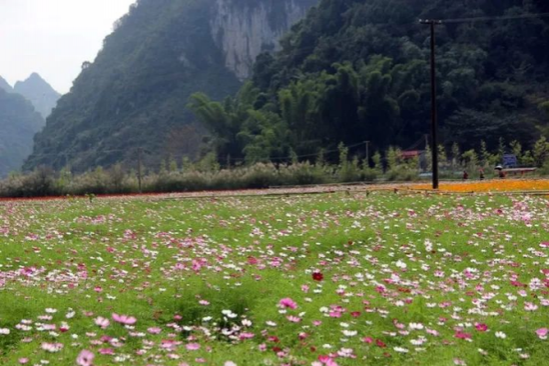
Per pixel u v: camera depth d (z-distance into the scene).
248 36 142.25
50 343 5.47
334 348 5.68
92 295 7.38
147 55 135.38
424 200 17.22
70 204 22.58
